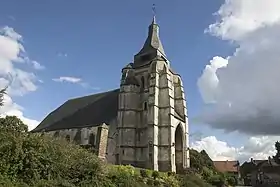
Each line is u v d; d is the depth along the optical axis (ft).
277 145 339.57
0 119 73.15
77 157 71.82
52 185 59.57
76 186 65.57
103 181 74.64
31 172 58.95
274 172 323.16
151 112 179.01
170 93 185.68
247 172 357.00
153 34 216.13
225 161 367.86
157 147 174.60
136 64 209.15
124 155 176.65
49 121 229.45
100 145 142.51
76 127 193.47
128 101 188.96
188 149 195.52
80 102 231.91
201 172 189.47
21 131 69.77
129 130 182.80
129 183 84.79
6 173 55.21
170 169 170.19
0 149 56.80
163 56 209.26
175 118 186.50
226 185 191.11
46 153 63.82
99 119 192.13
